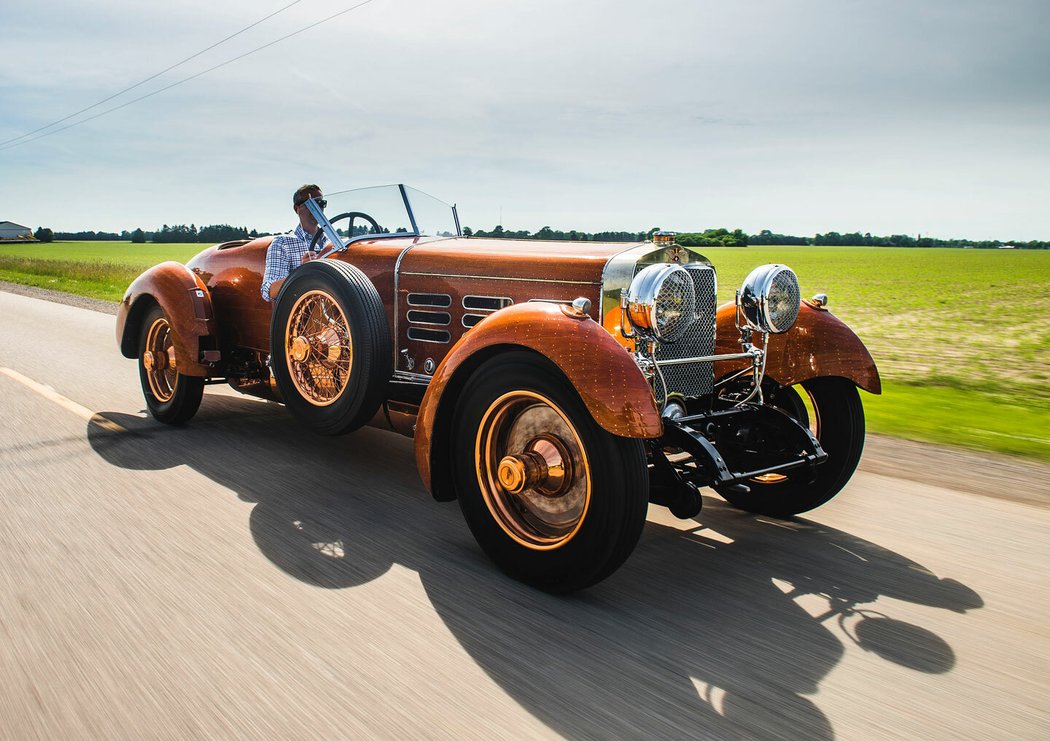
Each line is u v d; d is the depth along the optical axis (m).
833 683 2.36
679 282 3.14
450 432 3.29
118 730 2.02
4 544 3.25
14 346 9.39
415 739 2.01
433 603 2.82
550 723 2.10
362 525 3.63
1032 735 2.11
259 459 4.68
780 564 3.32
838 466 3.74
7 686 2.21
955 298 25.00
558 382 2.84
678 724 2.12
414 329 4.16
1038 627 2.75
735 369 4.08
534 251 3.74
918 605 2.92
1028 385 8.38
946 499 4.21
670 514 4.00
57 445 4.86
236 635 2.53
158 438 5.12
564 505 3.00
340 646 2.48
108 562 3.09
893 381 8.67
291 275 4.17
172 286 5.13
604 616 2.77
